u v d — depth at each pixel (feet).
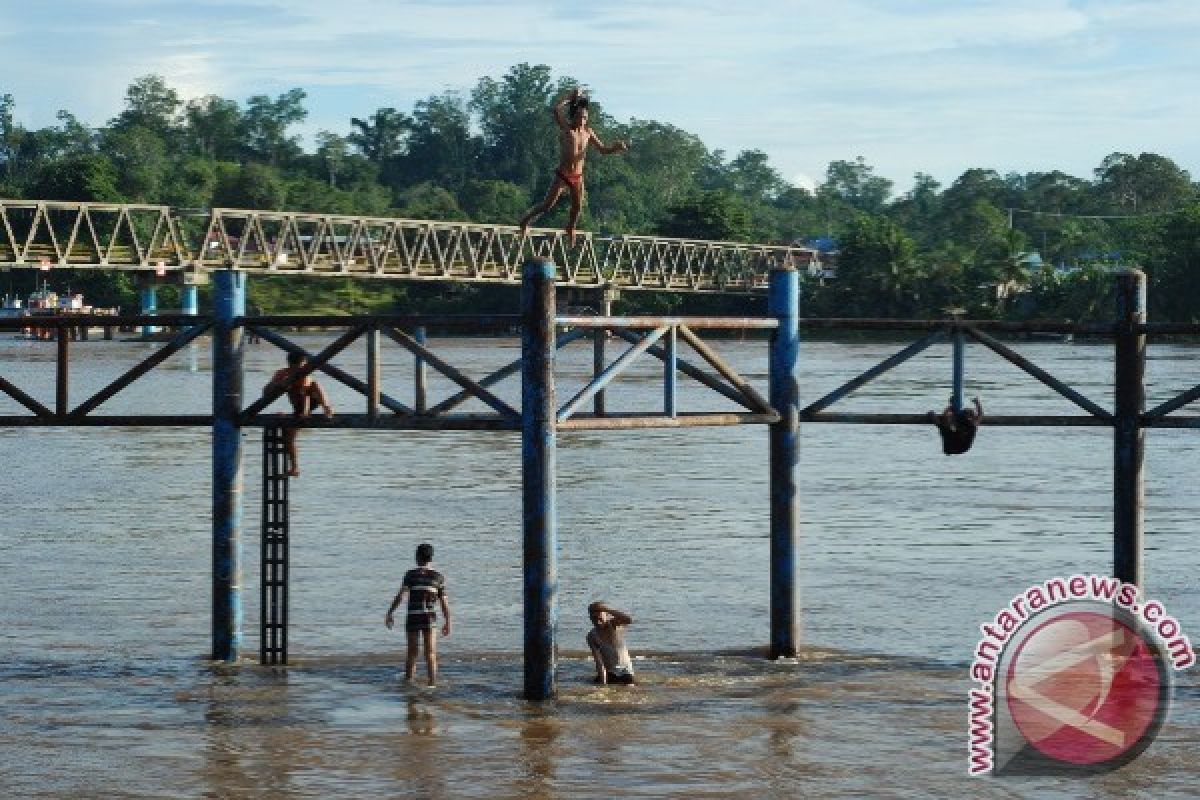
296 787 85.05
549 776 86.99
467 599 139.13
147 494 213.05
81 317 108.37
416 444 287.69
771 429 113.80
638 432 311.47
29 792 84.17
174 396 392.88
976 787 85.40
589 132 102.47
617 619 108.58
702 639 123.65
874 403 372.17
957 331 110.32
